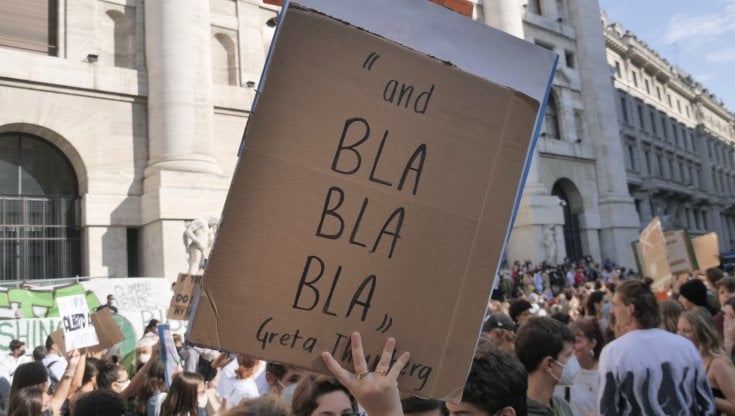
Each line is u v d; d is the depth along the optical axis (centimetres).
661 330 337
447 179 200
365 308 192
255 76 2181
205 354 679
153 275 1747
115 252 1800
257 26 2236
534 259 2700
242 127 2131
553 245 2769
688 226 5088
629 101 4475
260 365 536
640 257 1091
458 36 204
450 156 200
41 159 1823
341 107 192
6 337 1014
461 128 201
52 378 704
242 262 183
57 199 1825
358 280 192
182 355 689
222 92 2075
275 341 184
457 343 197
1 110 1702
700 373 326
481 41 205
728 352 485
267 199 186
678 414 312
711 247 1123
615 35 4469
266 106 187
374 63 195
